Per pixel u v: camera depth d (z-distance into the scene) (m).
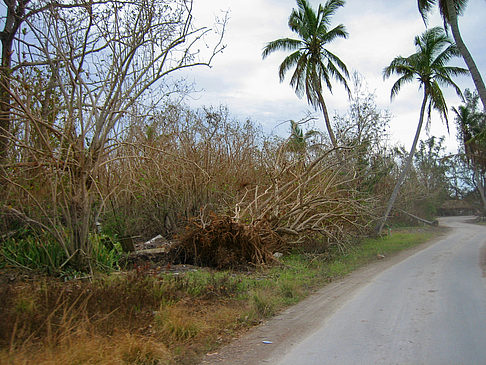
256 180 17.34
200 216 14.14
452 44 25.47
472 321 6.29
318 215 15.09
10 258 9.77
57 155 9.95
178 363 5.27
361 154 20.48
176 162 15.34
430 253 16.62
